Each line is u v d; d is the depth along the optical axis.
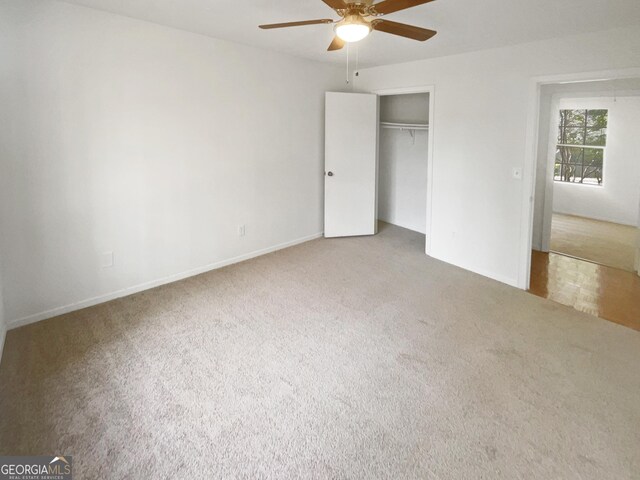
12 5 2.80
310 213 5.57
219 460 1.88
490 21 3.11
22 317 3.13
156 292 3.83
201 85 4.00
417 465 1.87
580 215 7.69
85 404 2.25
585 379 2.53
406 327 3.20
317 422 2.14
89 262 3.45
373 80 5.48
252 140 4.61
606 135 7.12
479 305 3.63
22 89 2.90
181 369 2.60
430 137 4.83
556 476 1.81
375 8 2.16
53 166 3.13
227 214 4.50
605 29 3.25
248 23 3.48
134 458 1.88
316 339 3.00
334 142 5.45
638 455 1.93
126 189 3.60
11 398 2.29
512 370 2.62
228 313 3.41
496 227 4.22
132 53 3.45
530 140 3.82
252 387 2.43
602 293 3.96
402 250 5.25
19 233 3.03
